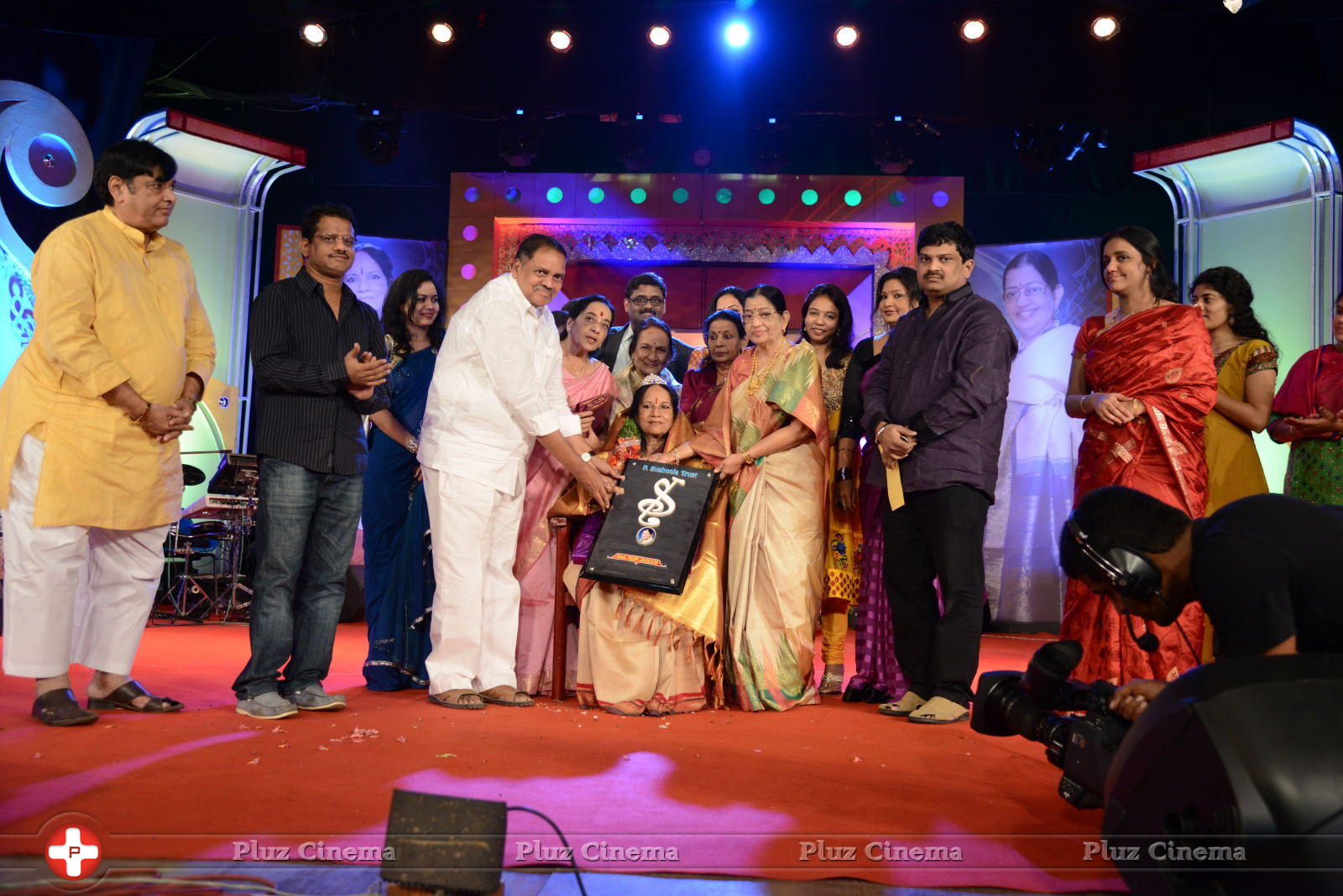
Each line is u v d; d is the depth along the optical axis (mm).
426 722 3682
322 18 7426
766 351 4828
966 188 10375
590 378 4992
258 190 9758
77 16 7184
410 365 5012
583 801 2578
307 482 3957
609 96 8141
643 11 7973
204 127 8844
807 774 2977
